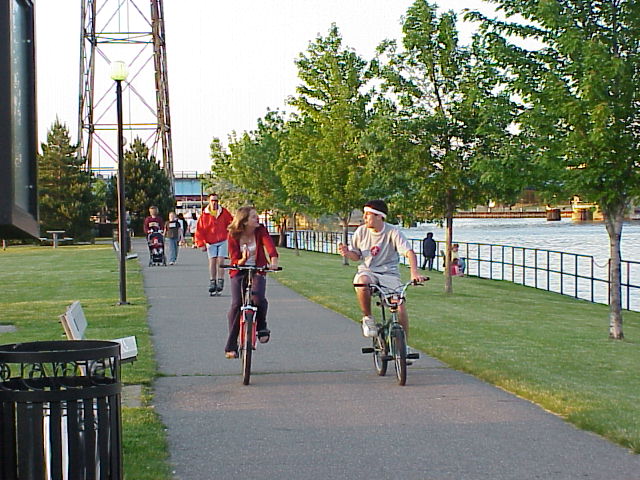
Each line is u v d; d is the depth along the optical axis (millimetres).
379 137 24047
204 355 11156
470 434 7098
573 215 105562
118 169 17656
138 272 27453
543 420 7578
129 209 74250
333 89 40062
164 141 75938
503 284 33562
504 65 15742
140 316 15273
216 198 19141
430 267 42844
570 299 27797
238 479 5883
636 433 6844
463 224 126500
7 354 4160
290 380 9508
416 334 13258
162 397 8617
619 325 15438
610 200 15227
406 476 5957
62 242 59625
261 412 7938
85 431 4125
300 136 44406
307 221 73438
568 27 14656
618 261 15570
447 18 23812
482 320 16953
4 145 3145
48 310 16469
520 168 16328
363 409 8055
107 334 12930
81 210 61219
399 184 24750
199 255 38969
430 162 24078
